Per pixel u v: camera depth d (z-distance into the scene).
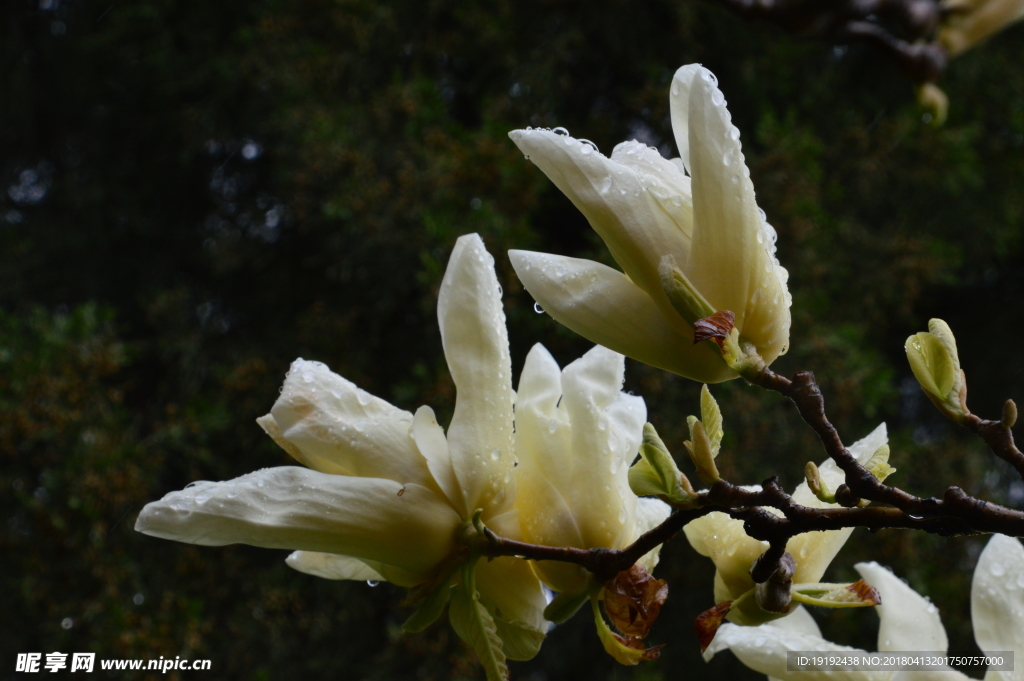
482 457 0.65
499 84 3.08
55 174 3.72
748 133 3.16
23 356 2.52
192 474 2.77
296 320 3.05
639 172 0.64
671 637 2.69
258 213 3.45
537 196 2.71
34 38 3.64
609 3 3.10
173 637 2.41
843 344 2.60
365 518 0.64
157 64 3.30
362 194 2.69
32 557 2.43
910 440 2.79
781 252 2.66
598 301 0.64
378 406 0.66
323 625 2.66
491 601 0.66
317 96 3.03
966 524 0.59
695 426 0.62
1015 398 3.54
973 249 3.29
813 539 0.68
